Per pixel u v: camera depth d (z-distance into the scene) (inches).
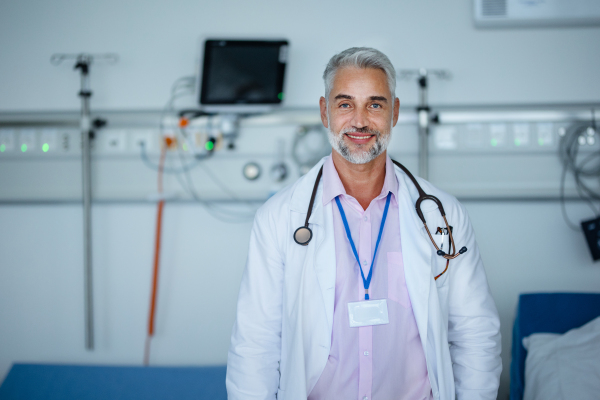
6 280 88.9
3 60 88.5
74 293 89.1
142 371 83.7
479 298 44.6
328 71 43.4
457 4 86.6
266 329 44.2
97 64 88.3
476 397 42.3
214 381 82.1
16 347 89.1
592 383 60.9
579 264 86.6
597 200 85.7
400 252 44.5
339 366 41.7
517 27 86.0
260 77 82.5
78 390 80.1
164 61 88.4
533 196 85.1
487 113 84.3
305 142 87.2
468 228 46.6
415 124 85.9
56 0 88.5
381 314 41.8
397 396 42.5
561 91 86.2
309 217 44.1
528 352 70.3
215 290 89.3
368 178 45.4
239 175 88.0
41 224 88.9
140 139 87.2
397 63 87.4
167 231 89.0
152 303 86.1
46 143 87.1
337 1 87.6
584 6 83.6
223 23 88.3
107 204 89.0
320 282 42.6
